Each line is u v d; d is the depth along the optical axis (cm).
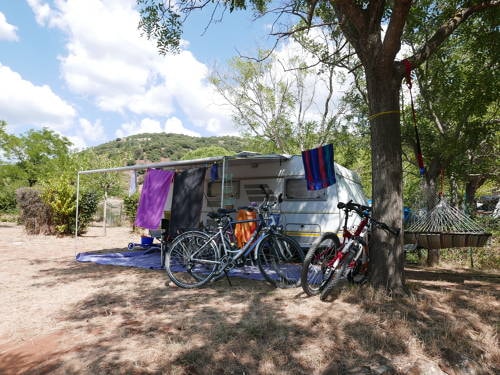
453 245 547
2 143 2364
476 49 678
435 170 841
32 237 1236
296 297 451
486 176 1078
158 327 353
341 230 734
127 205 1647
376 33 477
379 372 281
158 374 271
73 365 281
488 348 326
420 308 402
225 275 523
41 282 554
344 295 442
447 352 313
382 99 473
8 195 2352
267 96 1973
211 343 316
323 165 723
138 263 716
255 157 714
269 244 516
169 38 651
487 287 526
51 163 2441
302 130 1961
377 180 472
